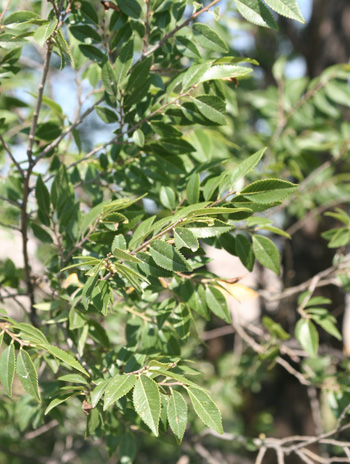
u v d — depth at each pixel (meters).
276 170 2.99
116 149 2.01
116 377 1.37
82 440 3.56
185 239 1.39
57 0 1.62
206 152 2.29
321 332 3.88
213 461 3.13
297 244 4.11
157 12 1.85
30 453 3.88
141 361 1.61
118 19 1.83
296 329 2.34
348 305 4.40
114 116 1.87
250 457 4.49
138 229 1.48
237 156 3.62
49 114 2.62
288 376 4.36
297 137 3.56
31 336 1.40
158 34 1.85
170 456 4.33
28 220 2.04
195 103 1.71
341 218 2.30
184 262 1.39
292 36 4.52
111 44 1.86
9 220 2.46
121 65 1.75
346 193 3.50
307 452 2.48
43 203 1.90
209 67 1.69
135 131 1.84
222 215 1.61
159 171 2.02
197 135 2.31
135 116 1.87
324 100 3.26
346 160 3.86
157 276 1.46
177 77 1.79
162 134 1.85
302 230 4.09
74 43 2.09
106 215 1.67
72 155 2.43
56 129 2.16
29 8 2.76
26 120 2.65
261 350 2.83
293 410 4.37
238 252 1.77
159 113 1.82
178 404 1.36
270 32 4.67
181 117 1.81
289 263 3.79
